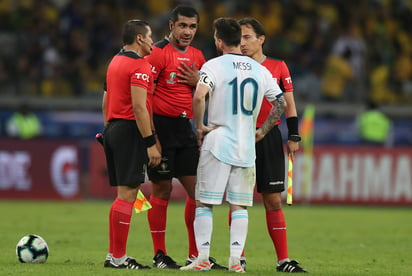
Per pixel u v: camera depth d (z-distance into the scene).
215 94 27.75
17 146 71.75
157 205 31.62
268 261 34.69
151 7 96.56
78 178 72.19
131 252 37.34
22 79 87.75
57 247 38.56
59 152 72.19
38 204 67.81
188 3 97.06
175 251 38.03
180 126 31.48
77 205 67.31
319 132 82.50
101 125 80.44
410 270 31.95
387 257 37.19
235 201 27.91
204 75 27.62
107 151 29.52
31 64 88.94
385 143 82.31
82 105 84.50
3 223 51.06
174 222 53.66
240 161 27.67
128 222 28.91
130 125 28.73
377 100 93.94
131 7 95.88
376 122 81.56
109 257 29.55
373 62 96.56
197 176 28.08
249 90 27.78
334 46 95.38
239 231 27.80
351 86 92.94
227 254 37.06
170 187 31.83
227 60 27.88
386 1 102.25
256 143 29.73
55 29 92.00
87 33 92.38
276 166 29.83
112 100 28.92
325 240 45.16
